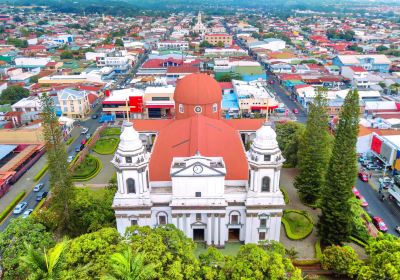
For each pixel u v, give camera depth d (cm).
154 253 5266
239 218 7388
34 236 6388
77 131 14725
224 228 7362
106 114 15925
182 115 9825
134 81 19375
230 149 7931
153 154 7981
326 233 7394
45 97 8038
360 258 7150
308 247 7481
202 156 6925
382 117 14138
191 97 9475
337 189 7056
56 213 7612
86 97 16625
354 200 8281
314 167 8700
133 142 6769
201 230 7519
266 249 6025
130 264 4644
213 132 8175
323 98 8788
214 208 7088
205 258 5678
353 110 7000
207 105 9594
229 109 15762
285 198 9244
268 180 6969
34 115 14975
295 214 8469
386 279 5803
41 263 4541
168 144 8031
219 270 5491
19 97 17088
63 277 4747
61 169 7681
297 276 5294
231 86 17700
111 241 5641
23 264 4931
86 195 8225
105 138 13662
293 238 7656
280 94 19175
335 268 6384
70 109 15975
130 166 6719
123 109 15612
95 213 7700
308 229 7925
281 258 5444
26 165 11469
